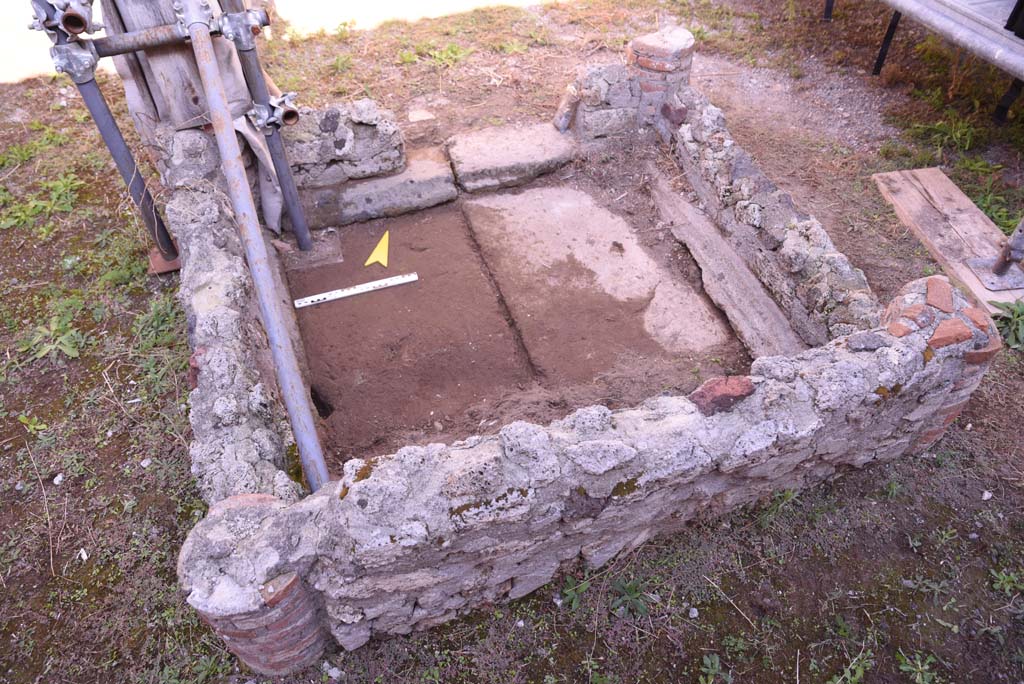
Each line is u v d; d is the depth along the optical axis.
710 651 2.99
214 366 2.93
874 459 3.58
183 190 3.77
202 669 2.91
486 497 2.48
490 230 4.80
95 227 4.94
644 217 4.93
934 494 3.54
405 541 2.38
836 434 3.08
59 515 3.45
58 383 4.01
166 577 3.22
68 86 6.23
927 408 3.25
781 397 2.84
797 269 3.89
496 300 4.40
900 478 3.59
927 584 3.21
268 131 4.03
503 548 2.67
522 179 5.08
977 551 3.35
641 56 4.78
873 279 4.52
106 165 5.39
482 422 3.69
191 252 3.50
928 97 6.07
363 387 3.91
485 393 3.91
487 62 6.50
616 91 4.95
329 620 2.71
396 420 3.76
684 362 4.01
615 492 2.65
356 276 4.55
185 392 3.89
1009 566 3.30
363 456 3.57
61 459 3.66
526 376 4.00
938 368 3.02
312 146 4.54
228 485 2.62
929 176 5.24
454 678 2.90
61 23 3.30
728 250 4.42
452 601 2.91
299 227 4.54
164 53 3.73
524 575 2.99
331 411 3.81
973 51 4.85
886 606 3.14
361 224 4.88
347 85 6.14
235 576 2.32
